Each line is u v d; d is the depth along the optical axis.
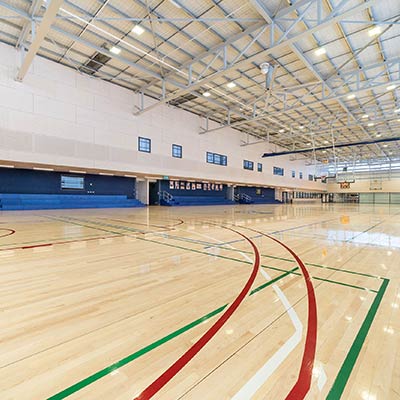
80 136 11.36
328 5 6.74
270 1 6.60
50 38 8.91
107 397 1.09
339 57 9.16
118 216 9.12
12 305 1.98
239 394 1.12
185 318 1.80
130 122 13.20
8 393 1.11
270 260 3.39
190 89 9.50
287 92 12.03
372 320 1.79
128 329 1.65
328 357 1.38
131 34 8.48
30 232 5.32
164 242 4.56
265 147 22.83
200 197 19.31
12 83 9.50
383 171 28.73
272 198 27.08
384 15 7.01
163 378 1.21
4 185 10.77
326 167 33.09
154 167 14.31
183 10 7.25
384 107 13.95
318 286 2.45
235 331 1.63
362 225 7.55
